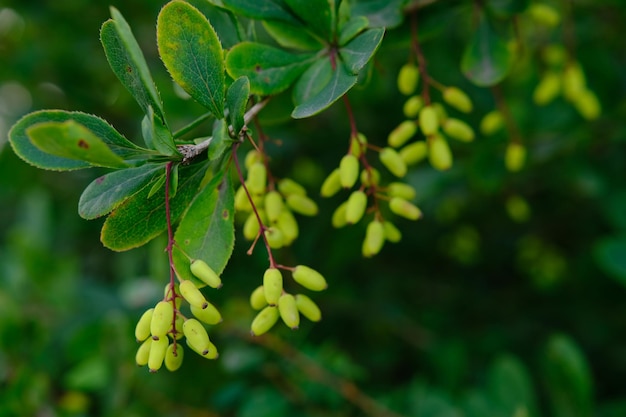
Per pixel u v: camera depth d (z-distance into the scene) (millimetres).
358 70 323
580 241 767
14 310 552
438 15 394
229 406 559
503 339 710
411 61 390
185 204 333
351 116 352
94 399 574
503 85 635
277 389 507
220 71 317
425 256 762
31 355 554
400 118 620
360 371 514
